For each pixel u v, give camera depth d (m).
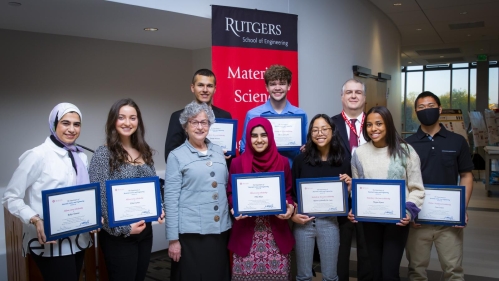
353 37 6.31
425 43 11.62
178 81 5.07
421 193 2.41
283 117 2.93
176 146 2.72
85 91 4.30
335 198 2.43
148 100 4.80
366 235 2.49
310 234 2.50
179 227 2.30
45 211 1.91
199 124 2.31
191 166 2.31
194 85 2.91
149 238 2.35
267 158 2.42
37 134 3.99
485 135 9.87
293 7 4.77
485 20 8.73
